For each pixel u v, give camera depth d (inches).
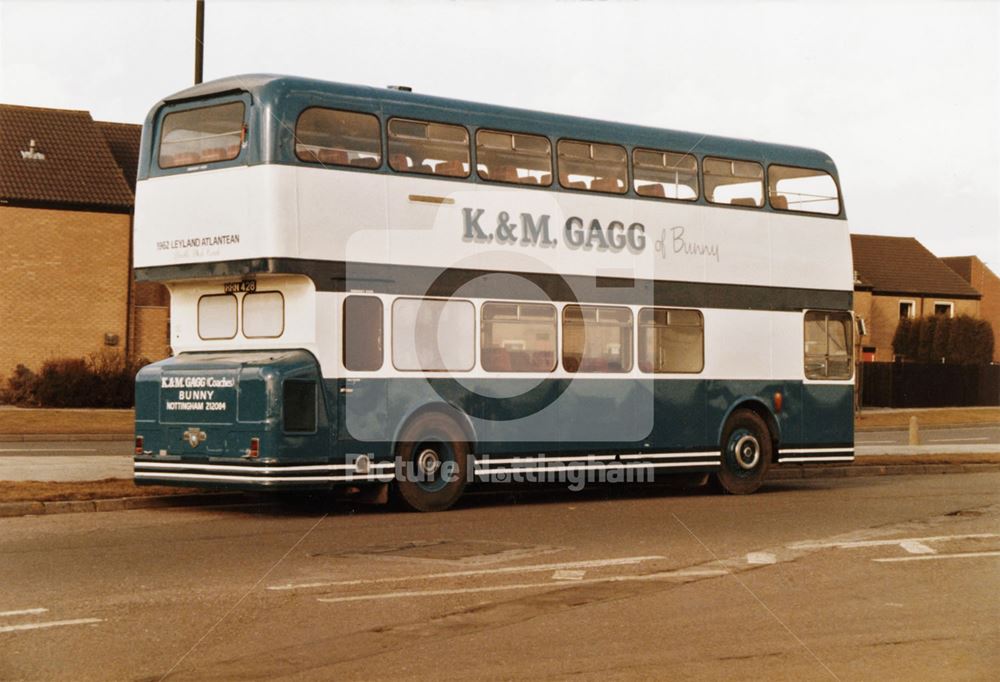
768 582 403.2
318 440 562.6
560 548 477.4
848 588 394.0
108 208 1685.5
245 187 557.9
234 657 289.9
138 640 306.0
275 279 573.0
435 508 601.6
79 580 389.7
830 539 510.0
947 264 2891.2
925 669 285.4
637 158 679.7
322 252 563.5
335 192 568.1
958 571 429.4
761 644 310.7
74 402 1472.7
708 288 705.6
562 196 645.9
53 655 288.8
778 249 739.4
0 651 292.5
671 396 688.4
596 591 383.2
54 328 1660.9
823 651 303.7
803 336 749.9
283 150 555.8
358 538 500.7
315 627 325.4
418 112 596.7
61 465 730.8
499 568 425.7
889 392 2375.7
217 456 566.6
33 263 1652.3
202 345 599.2
